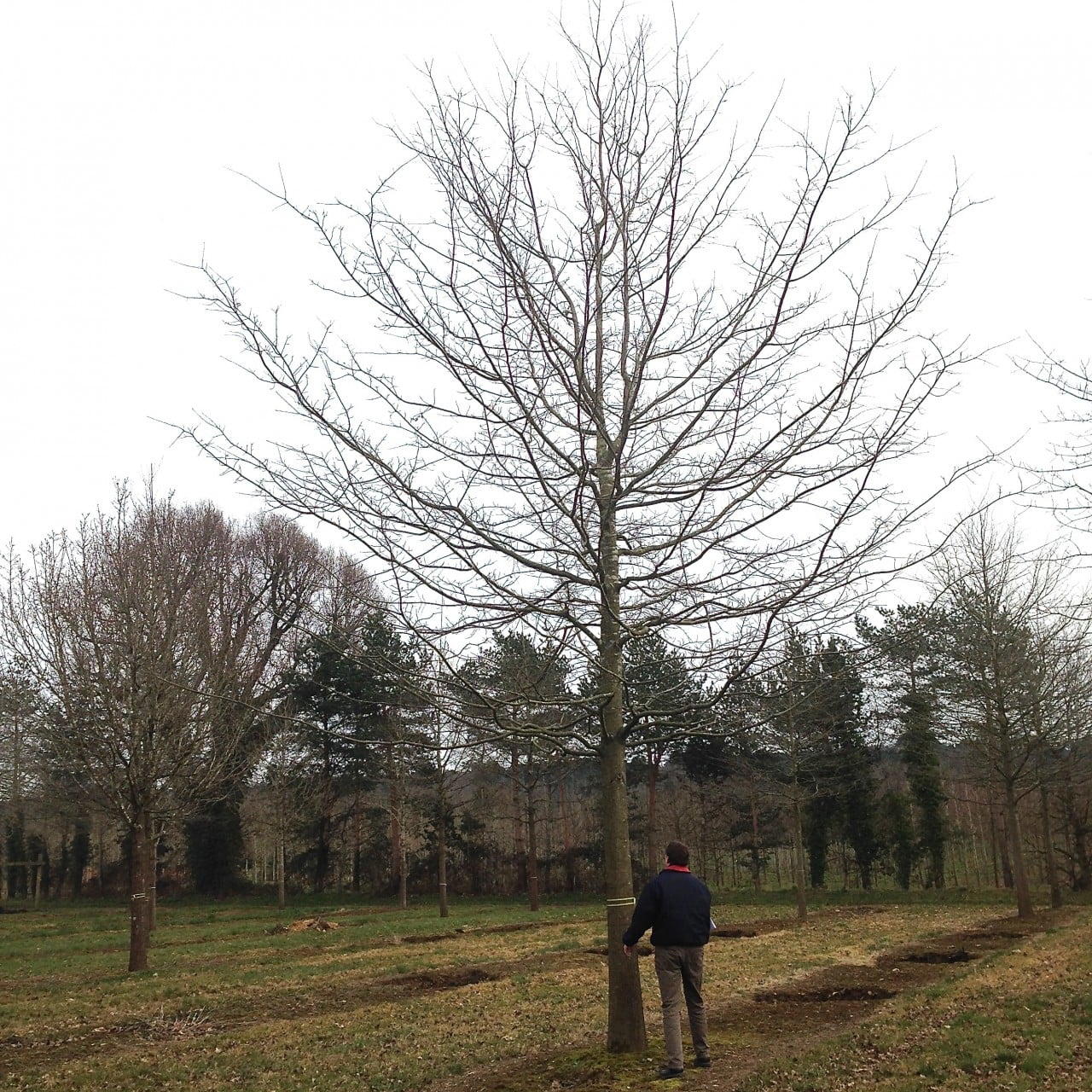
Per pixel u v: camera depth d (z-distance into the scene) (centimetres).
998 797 3072
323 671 1356
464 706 766
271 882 4178
